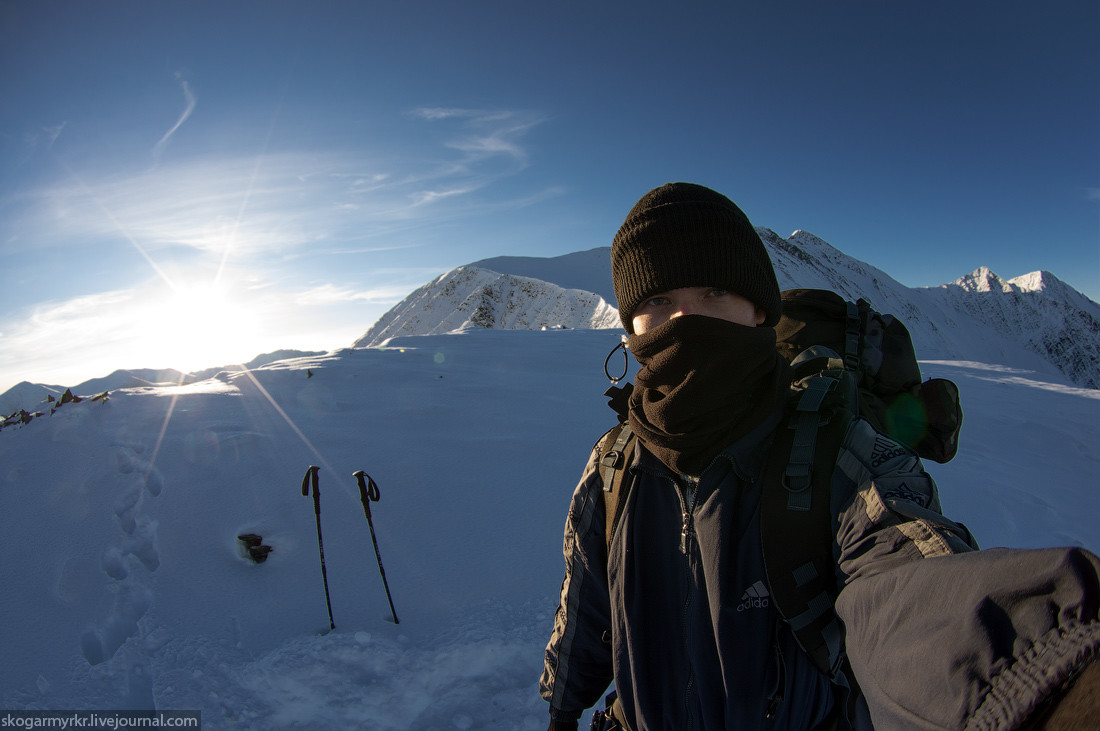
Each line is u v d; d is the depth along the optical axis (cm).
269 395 729
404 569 385
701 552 99
